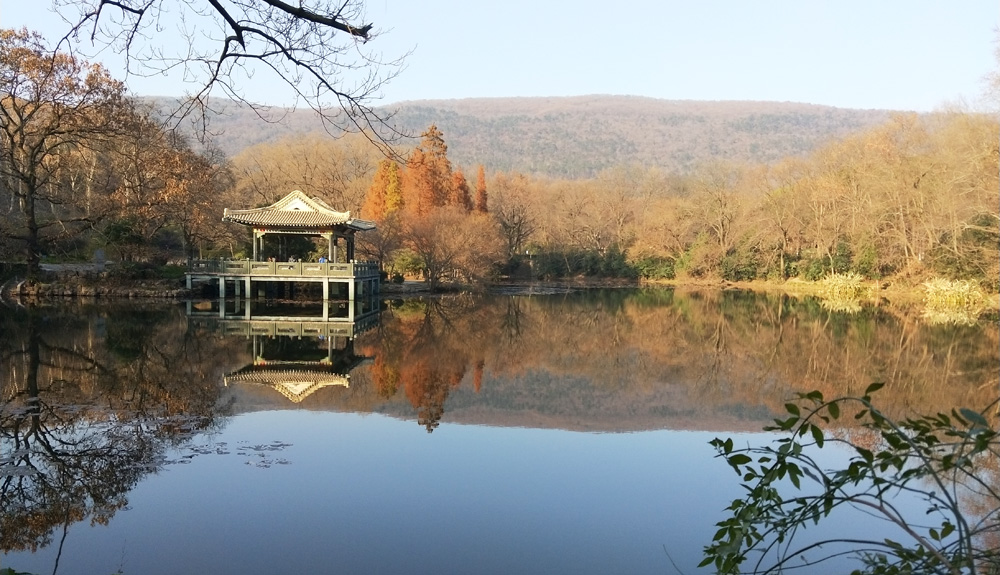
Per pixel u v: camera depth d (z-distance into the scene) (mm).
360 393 15617
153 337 22656
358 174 74438
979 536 7602
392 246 47906
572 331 28609
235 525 8188
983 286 38562
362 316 31609
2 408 13023
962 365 20516
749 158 186625
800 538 8102
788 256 59062
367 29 5621
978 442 3596
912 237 47062
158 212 34219
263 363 18828
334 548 7648
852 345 24766
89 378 15969
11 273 35656
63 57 25656
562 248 66625
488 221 52906
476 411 14336
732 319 33688
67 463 10164
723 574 4500
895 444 3824
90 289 34656
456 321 30812
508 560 7461
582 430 13047
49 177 33406
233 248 48438
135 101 27938
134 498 8938
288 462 10516
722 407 15344
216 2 5355
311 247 43625
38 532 7918
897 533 8133
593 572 7219
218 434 11883
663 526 8438
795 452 4145
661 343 25562
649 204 74312
